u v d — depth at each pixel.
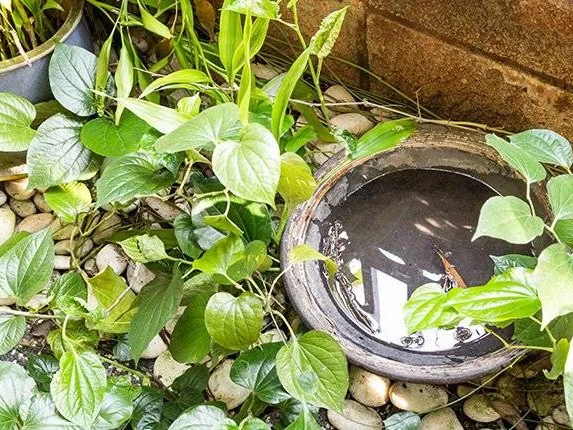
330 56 1.43
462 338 1.09
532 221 0.80
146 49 1.47
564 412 1.08
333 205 1.21
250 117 1.13
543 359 1.11
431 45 1.27
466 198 1.21
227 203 1.06
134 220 1.29
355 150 1.17
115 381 1.01
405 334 1.10
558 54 1.13
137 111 1.03
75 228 1.21
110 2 1.48
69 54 1.15
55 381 0.94
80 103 1.15
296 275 1.11
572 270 0.76
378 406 1.11
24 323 1.01
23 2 1.22
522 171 0.87
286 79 1.02
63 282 1.06
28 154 1.11
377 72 1.39
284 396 0.98
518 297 0.81
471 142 1.21
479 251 1.17
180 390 1.08
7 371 0.95
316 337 0.93
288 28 1.43
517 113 1.27
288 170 0.98
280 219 1.22
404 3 1.23
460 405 1.11
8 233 1.27
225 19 1.07
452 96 1.33
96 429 0.96
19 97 1.14
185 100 1.09
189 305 1.06
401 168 1.24
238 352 1.14
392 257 1.17
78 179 1.14
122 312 1.11
